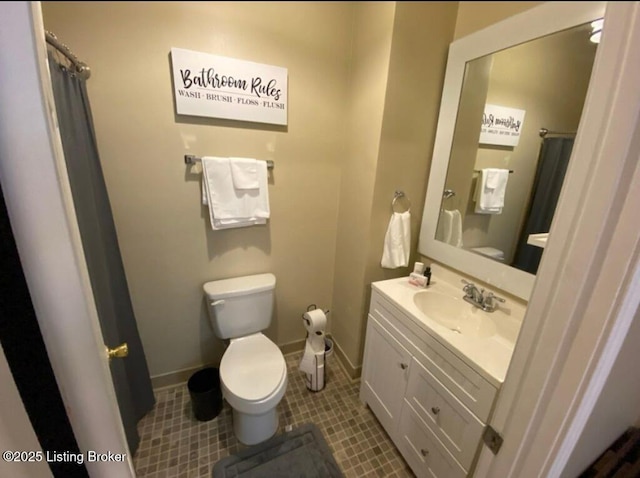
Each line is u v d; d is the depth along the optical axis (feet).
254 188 5.03
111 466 1.75
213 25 4.36
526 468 1.89
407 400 4.13
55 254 1.28
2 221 1.18
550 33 3.46
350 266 5.86
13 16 1.00
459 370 3.20
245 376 4.37
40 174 1.17
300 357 6.75
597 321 1.44
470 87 4.43
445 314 4.58
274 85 4.87
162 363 5.59
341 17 5.08
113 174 4.37
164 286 5.18
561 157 3.48
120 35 3.98
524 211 3.87
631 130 1.22
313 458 4.44
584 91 3.23
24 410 1.52
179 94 4.37
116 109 4.18
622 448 2.78
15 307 1.28
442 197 5.01
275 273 6.05
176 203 4.86
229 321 5.20
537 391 1.75
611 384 1.98
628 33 1.19
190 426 4.95
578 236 1.46
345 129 5.68
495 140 4.18
